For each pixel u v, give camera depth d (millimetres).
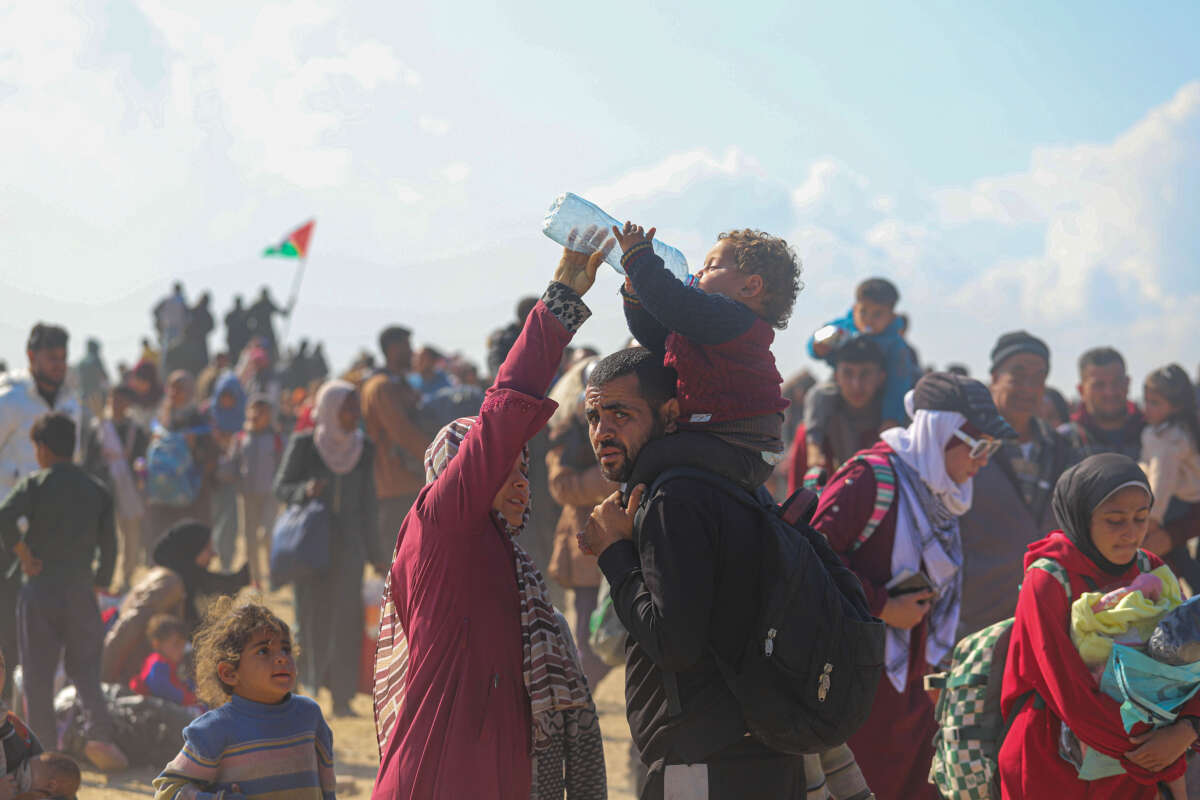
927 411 4586
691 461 2834
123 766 6613
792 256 3121
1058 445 5914
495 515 2990
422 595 2875
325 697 8609
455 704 2807
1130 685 3365
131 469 12430
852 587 2992
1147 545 6777
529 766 2895
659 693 2895
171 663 6898
